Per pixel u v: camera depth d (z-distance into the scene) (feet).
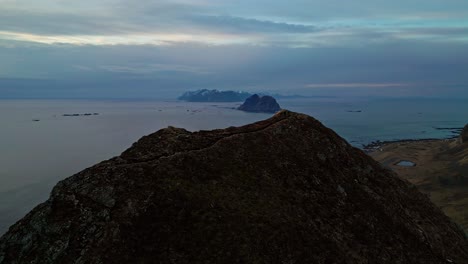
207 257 95.09
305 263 102.12
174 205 106.22
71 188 109.19
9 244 99.60
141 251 93.15
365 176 164.86
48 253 93.97
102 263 88.94
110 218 98.63
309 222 118.32
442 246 146.61
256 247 99.86
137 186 109.29
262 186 127.03
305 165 148.77
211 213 106.73
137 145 138.92
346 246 117.70
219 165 129.49
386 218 143.74
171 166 120.47
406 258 127.54
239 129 167.22
